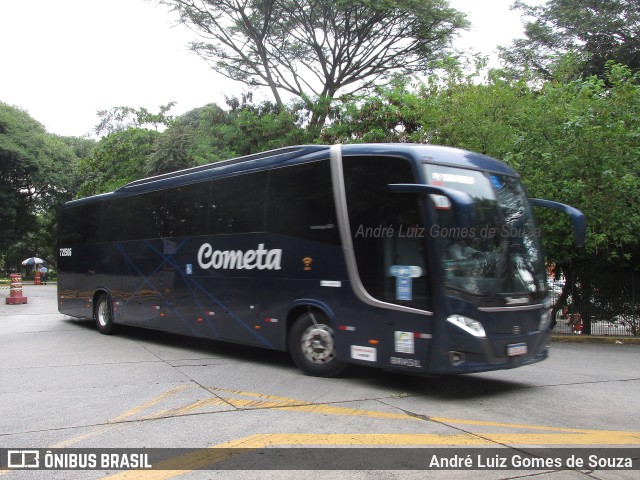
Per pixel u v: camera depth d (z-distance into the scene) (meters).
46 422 5.99
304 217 8.40
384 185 7.45
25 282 59.75
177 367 9.16
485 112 13.77
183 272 10.76
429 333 6.85
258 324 9.08
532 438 5.45
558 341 13.89
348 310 7.71
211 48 24.22
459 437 5.45
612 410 6.59
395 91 18.67
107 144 27.66
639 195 12.90
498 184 7.77
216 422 5.95
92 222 14.05
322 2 22.05
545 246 13.31
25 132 43.47
